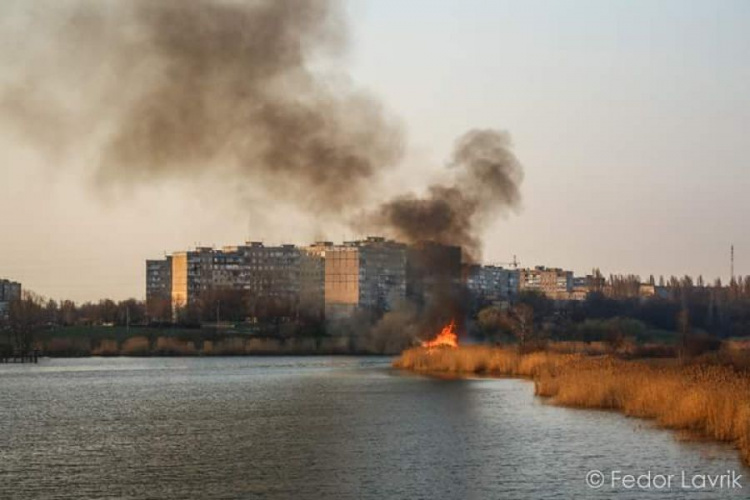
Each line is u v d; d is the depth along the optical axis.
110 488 53.06
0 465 61.00
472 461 59.31
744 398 62.78
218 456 63.47
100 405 104.69
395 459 60.81
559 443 64.62
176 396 115.81
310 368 178.25
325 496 50.06
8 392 125.25
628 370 88.75
